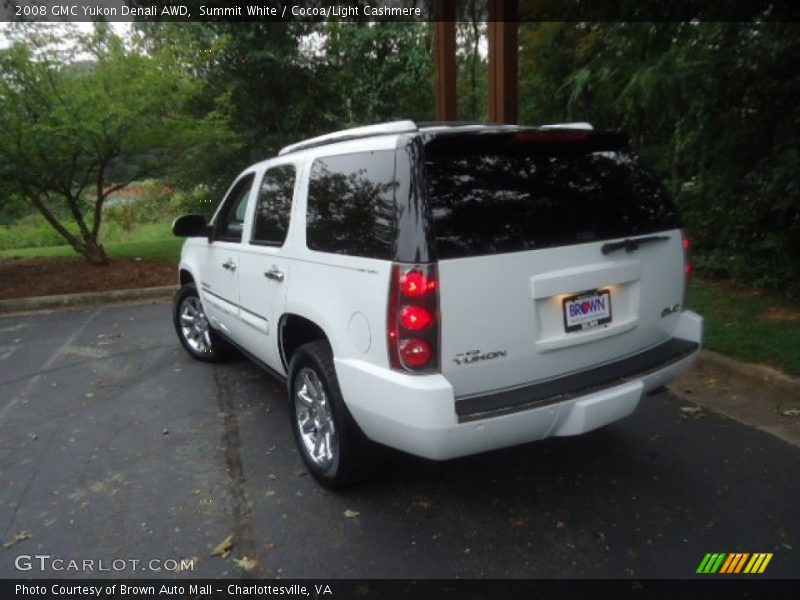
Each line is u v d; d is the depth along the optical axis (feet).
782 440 12.23
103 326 23.18
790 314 18.84
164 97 29.37
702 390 14.76
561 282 9.02
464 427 8.17
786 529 9.43
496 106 21.80
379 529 9.77
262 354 13.32
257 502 10.65
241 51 39.52
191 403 15.21
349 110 45.34
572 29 31.17
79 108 26.78
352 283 9.18
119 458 12.41
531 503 10.36
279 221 11.85
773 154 19.29
